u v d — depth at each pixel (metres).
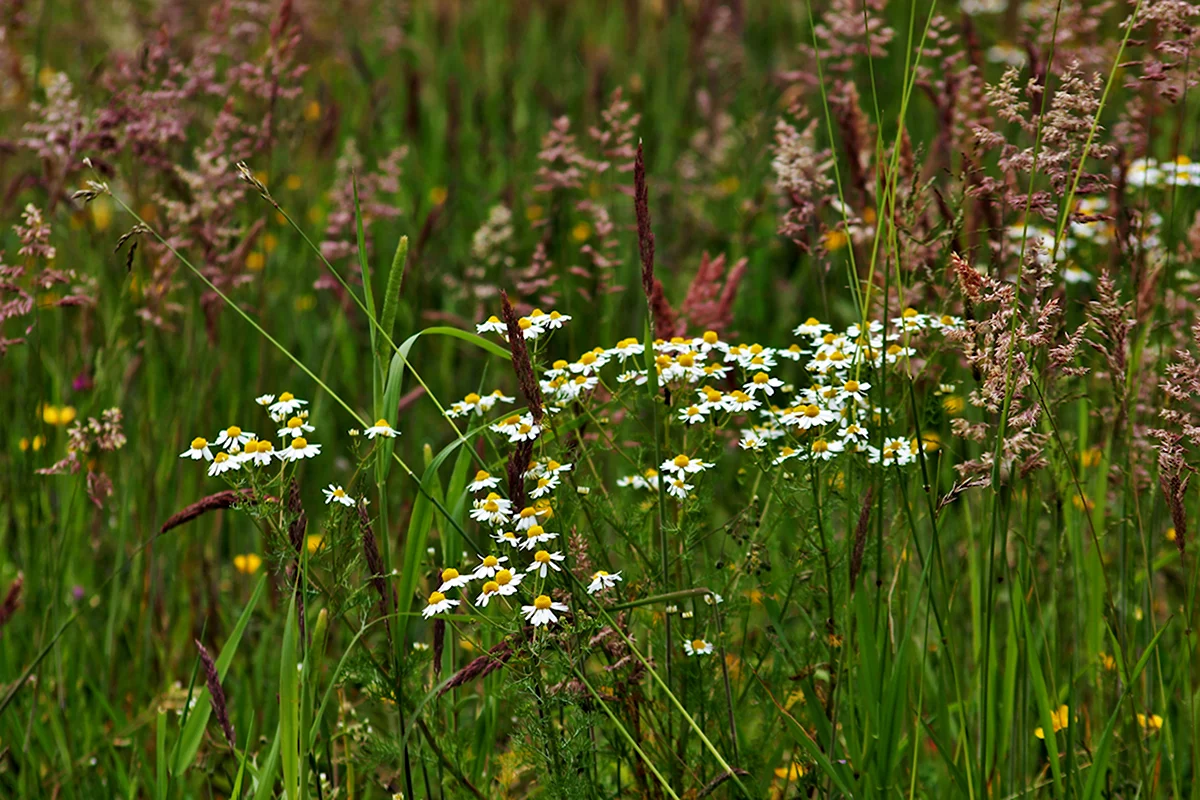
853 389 3.29
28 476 4.62
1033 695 3.67
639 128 7.98
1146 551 3.58
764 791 3.51
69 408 5.15
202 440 3.12
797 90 6.30
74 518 4.93
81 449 4.36
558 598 3.19
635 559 3.77
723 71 8.53
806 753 3.49
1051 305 3.12
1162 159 5.54
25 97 6.80
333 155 7.51
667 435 3.55
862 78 7.70
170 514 4.99
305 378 6.28
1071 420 4.71
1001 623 4.02
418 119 7.39
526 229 7.17
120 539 4.72
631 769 3.57
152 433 5.04
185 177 5.09
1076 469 4.14
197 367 5.33
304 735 3.01
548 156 5.65
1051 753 3.25
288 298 6.55
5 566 5.13
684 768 3.44
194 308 5.32
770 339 6.62
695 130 8.08
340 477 5.78
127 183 5.56
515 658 3.10
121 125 5.23
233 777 4.15
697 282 4.55
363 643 3.29
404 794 3.24
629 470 4.62
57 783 4.06
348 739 3.94
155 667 4.88
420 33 9.98
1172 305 4.20
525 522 3.10
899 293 3.35
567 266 6.66
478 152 7.92
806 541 3.54
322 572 3.96
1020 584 3.30
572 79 9.33
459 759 3.44
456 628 3.33
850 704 3.29
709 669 3.54
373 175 6.29
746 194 7.00
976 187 3.48
